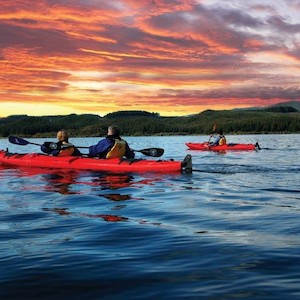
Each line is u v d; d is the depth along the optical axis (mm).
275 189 9531
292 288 3234
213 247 4535
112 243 4742
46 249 4488
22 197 8484
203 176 12250
